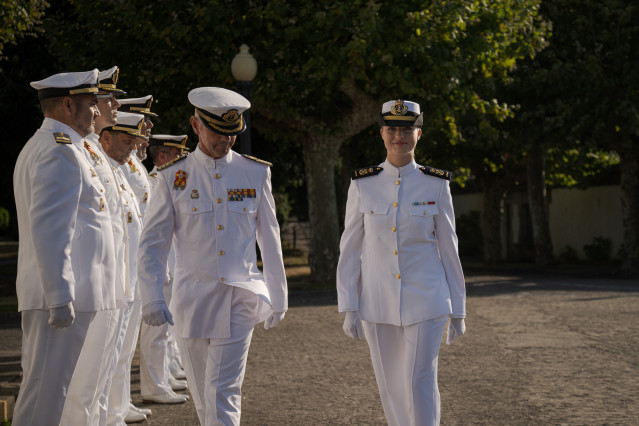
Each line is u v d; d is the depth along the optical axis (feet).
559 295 47.47
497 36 55.93
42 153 12.51
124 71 55.77
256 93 52.49
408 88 51.52
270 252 15.10
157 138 24.09
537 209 91.45
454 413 19.80
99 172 15.11
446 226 15.10
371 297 15.11
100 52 55.67
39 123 66.13
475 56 55.98
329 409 20.59
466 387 22.72
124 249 15.84
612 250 97.55
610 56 74.18
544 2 76.95
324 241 59.21
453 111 59.06
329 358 27.86
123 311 16.48
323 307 43.57
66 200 12.44
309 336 32.91
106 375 15.51
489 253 98.58
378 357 15.20
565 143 78.89
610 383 22.85
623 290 51.24
